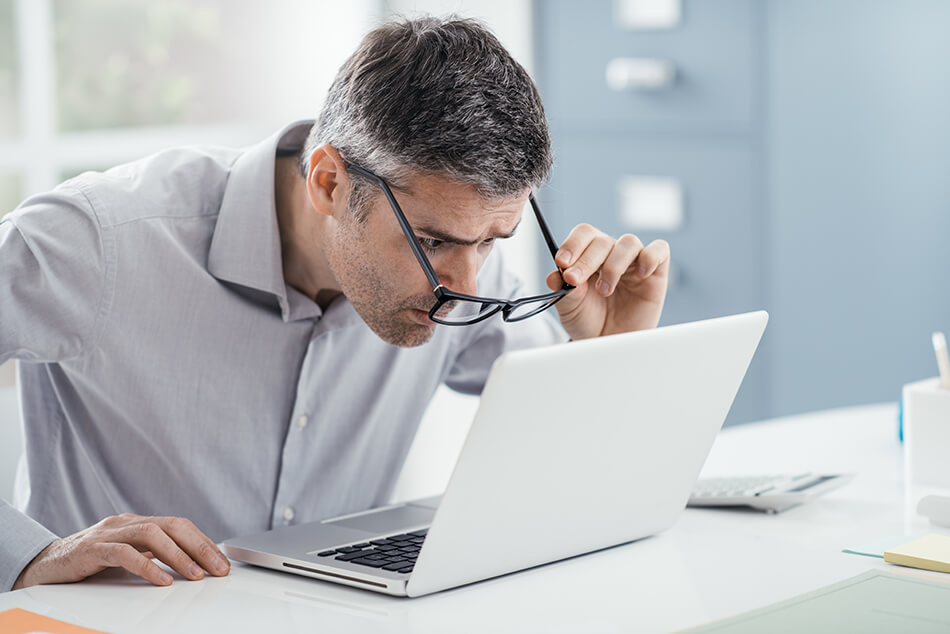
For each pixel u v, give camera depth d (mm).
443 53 1074
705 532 1103
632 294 1400
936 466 1265
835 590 897
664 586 928
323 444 1412
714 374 1025
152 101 3232
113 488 1366
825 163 2697
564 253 1240
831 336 2748
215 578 975
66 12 3074
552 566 997
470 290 1112
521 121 1056
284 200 1337
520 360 839
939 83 2514
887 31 2570
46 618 868
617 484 1004
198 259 1329
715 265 2904
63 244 1234
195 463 1351
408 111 1053
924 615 832
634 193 3000
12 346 1208
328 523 1109
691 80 2865
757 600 885
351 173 1113
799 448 1485
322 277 1319
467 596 913
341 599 908
